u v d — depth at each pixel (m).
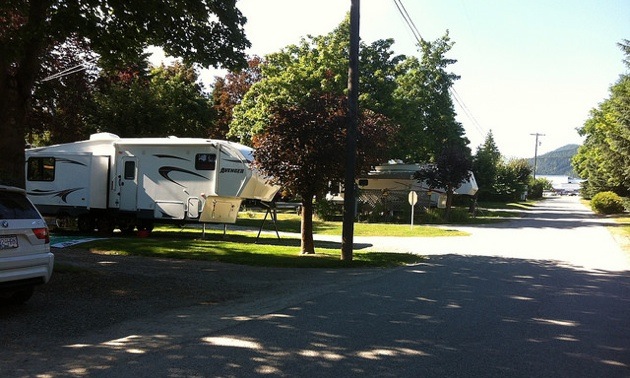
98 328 7.08
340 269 13.13
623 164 34.06
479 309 8.55
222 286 10.34
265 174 15.22
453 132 42.75
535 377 5.41
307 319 7.68
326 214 34.41
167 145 19.62
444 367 5.64
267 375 5.30
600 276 12.50
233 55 13.49
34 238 7.66
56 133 25.39
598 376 5.49
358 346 6.34
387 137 15.57
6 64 10.12
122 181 20.17
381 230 26.94
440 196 38.91
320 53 33.19
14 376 5.23
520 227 30.66
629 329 7.47
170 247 15.72
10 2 10.55
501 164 76.12
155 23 12.00
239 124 36.88
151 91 31.81
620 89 36.34
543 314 8.31
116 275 10.88
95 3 11.09
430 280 11.47
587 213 47.66
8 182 10.23
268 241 19.86
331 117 14.45
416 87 40.78
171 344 6.36
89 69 24.80
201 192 19.23
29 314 7.65
